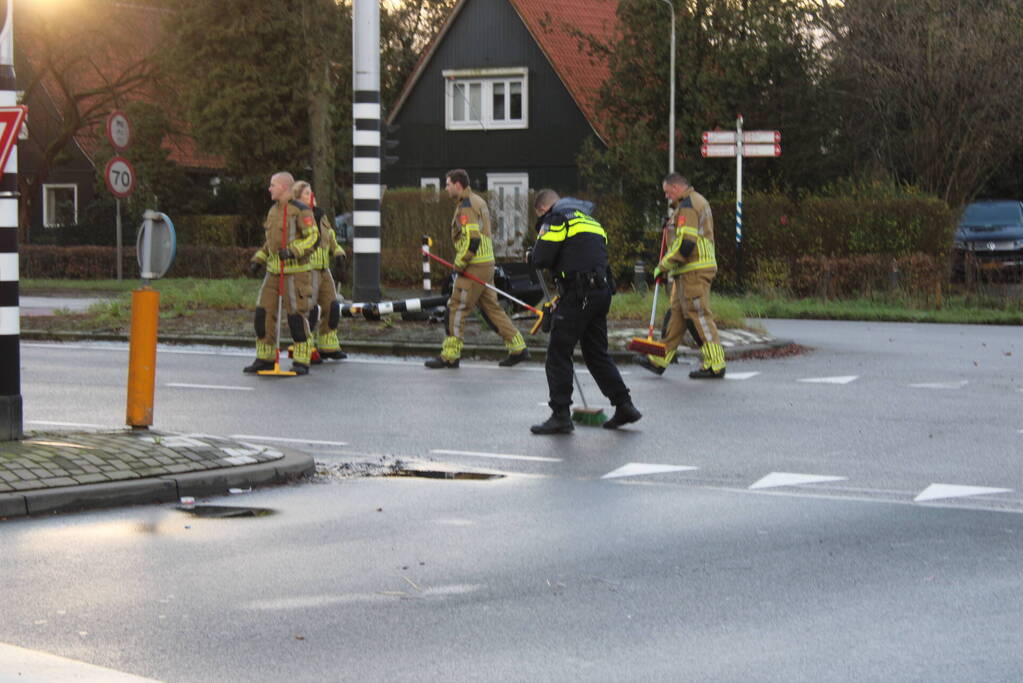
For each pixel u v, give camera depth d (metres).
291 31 43.00
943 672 5.77
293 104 44.53
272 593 6.95
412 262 37.97
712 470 10.59
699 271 16.30
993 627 6.42
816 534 8.37
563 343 12.30
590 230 12.28
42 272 42.28
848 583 7.21
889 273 30.41
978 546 8.06
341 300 21.27
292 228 16.56
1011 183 44.16
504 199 37.94
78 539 8.05
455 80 50.31
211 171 56.94
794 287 31.72
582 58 48.97
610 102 37.41
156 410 13.62
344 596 6.91
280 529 8.41
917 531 8.46
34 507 8.67
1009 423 13.02
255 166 45.59
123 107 49.09
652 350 15.87
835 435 12.28
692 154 36.19
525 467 10.70
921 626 6.44
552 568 7.51
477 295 17.50
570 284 12.22
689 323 16.53
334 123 44.16
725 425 12.83
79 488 8.88
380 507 9.11
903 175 39.34
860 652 6.04
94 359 18.17
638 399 14.55
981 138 37.34
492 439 12.00
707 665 5.86
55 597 6.83
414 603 6.79
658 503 9.30
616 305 22.67
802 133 35.56
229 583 7.13
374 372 17.02
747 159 35.84
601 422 12.84
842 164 37.06
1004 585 7.18
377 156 22.80
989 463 10.92
